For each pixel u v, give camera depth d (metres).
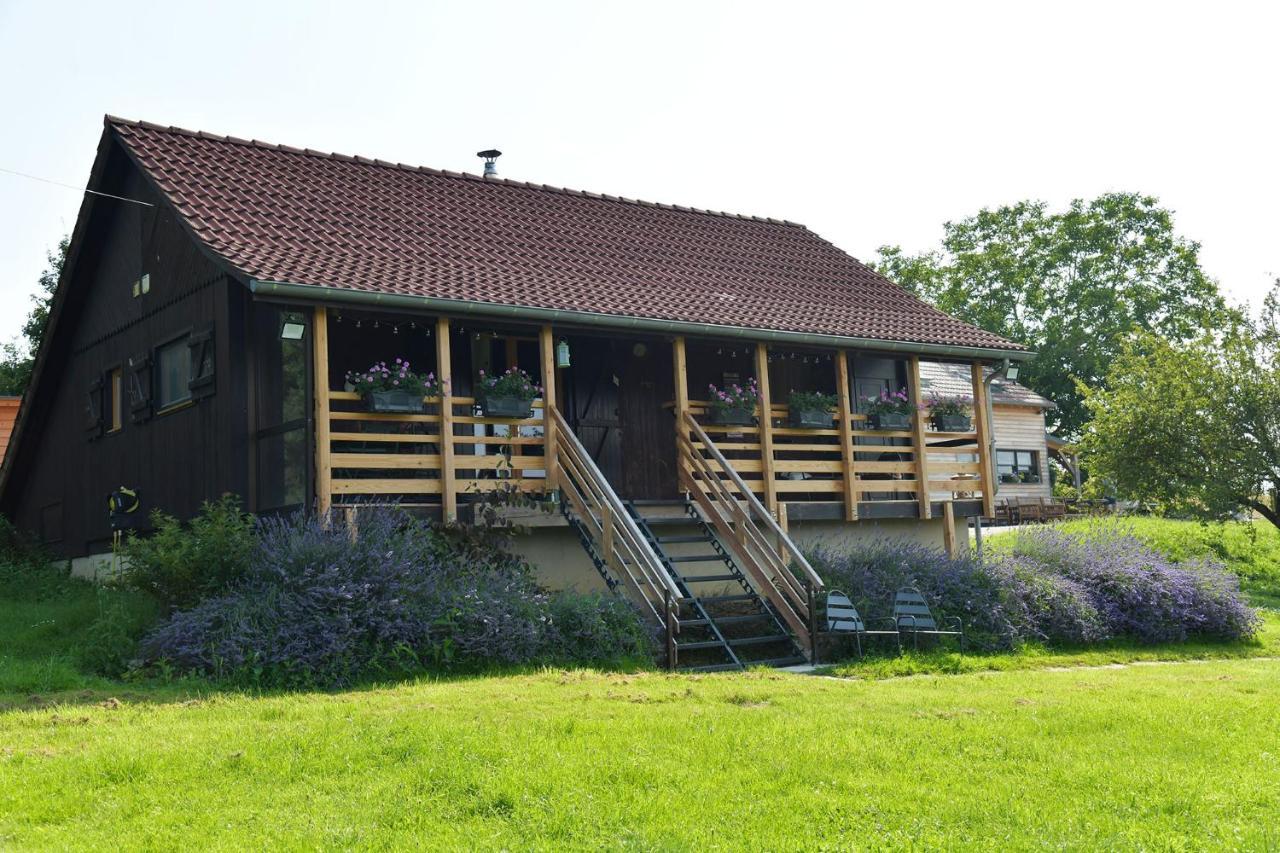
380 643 11.09
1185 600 16.77
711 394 16.92
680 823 6.39
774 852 5.98
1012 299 52.56
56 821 6.39
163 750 7.47
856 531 18.45
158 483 16.25
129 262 17.47
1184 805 6.88
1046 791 7.13
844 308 19.17
